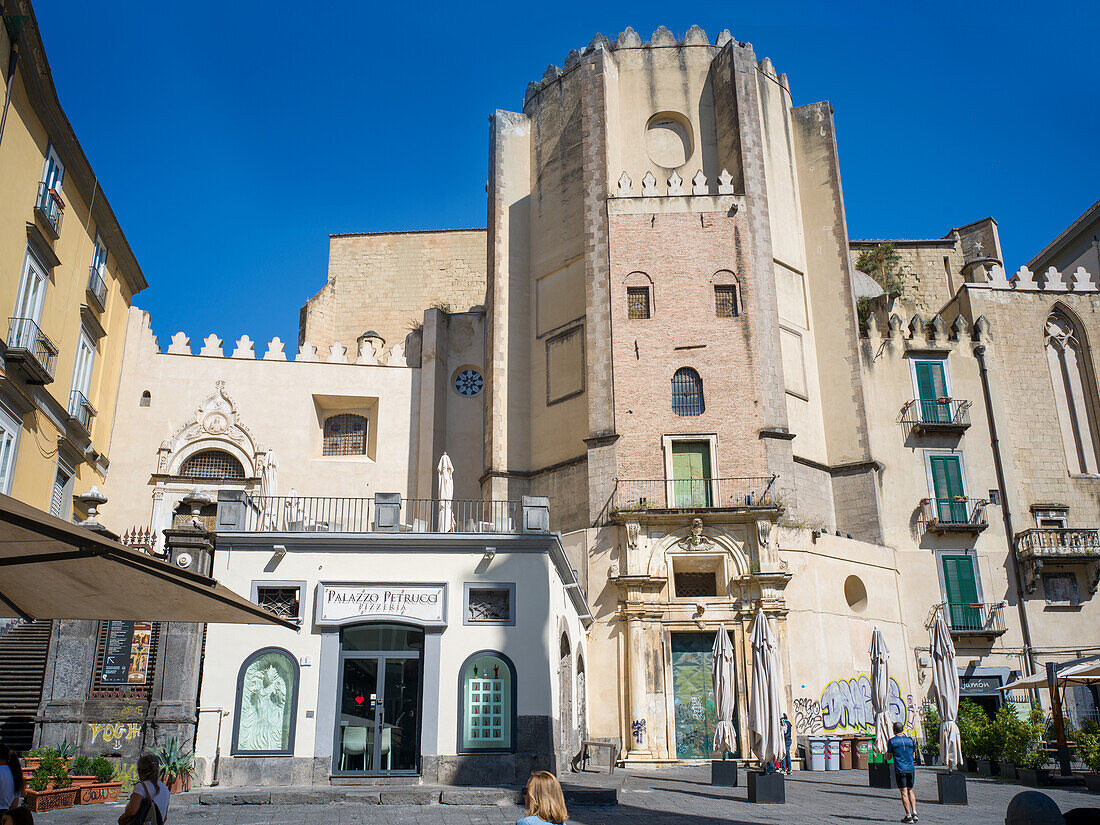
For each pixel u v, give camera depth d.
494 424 38.47
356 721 20.83
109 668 20.02
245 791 18.58
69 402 32.41
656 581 31.78
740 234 36.41
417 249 52.38
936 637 25.50
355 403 40.72
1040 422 40.03
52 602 10.58
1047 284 42.19
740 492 33.25
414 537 21.72
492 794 18.33
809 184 41.53
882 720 24.52
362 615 21.28
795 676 31.25
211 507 35.66
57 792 16.48
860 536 36.72
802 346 38.88
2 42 25.47
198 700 20.42
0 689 21.22
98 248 34.91
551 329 39.47
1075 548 37.66
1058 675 27.00
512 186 42.38
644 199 37.00
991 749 28.03
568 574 25.20
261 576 21.44
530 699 20.95
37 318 29.45
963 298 41.91
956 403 39.41
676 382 34.94
